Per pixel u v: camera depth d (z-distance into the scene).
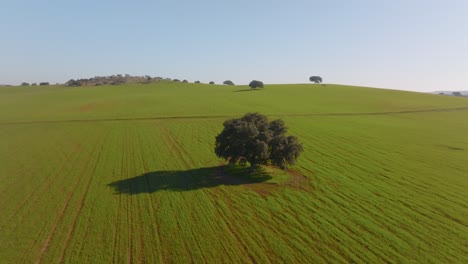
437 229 27.94
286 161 41.34
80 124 79.06
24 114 94.38
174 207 31.77
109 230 27.03
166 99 128.25
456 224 28.94
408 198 35.19
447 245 25.27
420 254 23.92
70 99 134.50
